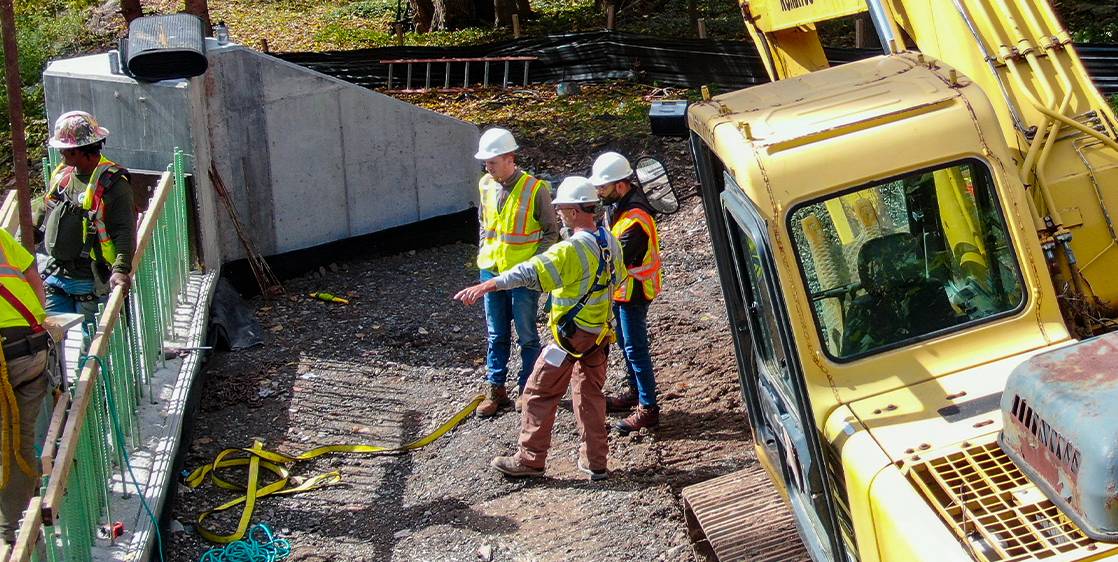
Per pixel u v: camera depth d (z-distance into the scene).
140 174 9.02
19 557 4.16
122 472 5.90
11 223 7.62
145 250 7.16
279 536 6.36
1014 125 4.63
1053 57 4.68
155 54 8.75
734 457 6.80
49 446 4.72
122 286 6.45
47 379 5.36
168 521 6.27
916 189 4.08
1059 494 3.15
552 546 6.12
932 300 4.09
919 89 4.23
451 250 10.87
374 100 10.21
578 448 7.11
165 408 6.98
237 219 9.67
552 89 15.66
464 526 6.38
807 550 4.91
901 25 5.39
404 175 10.57
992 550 3.20
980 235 4.11
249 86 9.57
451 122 10.63
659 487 6.57
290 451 7.31
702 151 5.17
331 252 10.39
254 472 6.90
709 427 7.23
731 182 4.66
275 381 8.29
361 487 6.88
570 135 13.24
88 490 5.39
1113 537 2.96
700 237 10.63
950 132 4.04
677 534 6.11
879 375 4.00
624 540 6.08
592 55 15.77
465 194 10.92
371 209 10.49
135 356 6.80
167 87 8.86
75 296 7.02
